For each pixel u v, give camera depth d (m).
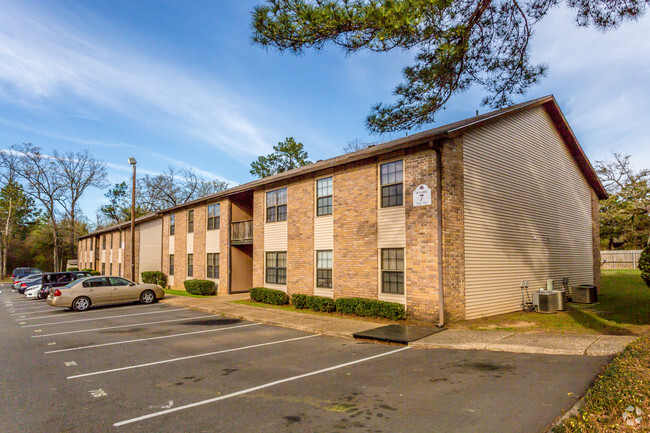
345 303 13.12
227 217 22.12
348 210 14.02
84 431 4.51
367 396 5.50
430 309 11.04
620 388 4.82
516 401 5.01
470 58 9.24
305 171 15.65
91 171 54.00
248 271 22.73
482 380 5.99
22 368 7.40
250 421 4.71
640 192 31.39
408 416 4.71
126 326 12.45
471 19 8.35
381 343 9.25
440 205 11.05
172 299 19.94
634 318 10.99
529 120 14.98
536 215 14.89
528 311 13.25
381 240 12.73
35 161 50.41
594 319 11.17
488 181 12.76
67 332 11.52
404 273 11.93
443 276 10.87
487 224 12.55
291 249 16.61
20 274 39.72
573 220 17.41
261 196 18.86
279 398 5.54
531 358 7.20
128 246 33.66
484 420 4.47
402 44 8.18
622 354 6.56
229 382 6.37
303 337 10.23
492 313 12.38
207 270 23.89
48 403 5.46
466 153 12.03
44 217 63.06
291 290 16.47
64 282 24.66
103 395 5.79
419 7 7.18
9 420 4.85
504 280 13.01
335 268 14.38
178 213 27.84
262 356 8.17
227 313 14.50
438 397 5.32
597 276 18.78
